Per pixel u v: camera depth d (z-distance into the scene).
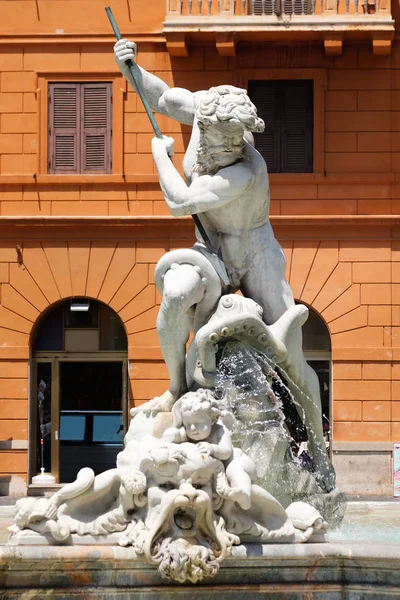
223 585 9.73
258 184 11.89
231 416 10.02
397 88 38.47
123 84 38.94
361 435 37.09
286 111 38.69
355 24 37.94
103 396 37.97
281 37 38.16
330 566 9.80
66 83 39.19
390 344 37.72
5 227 38.59
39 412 37.88
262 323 11.67
